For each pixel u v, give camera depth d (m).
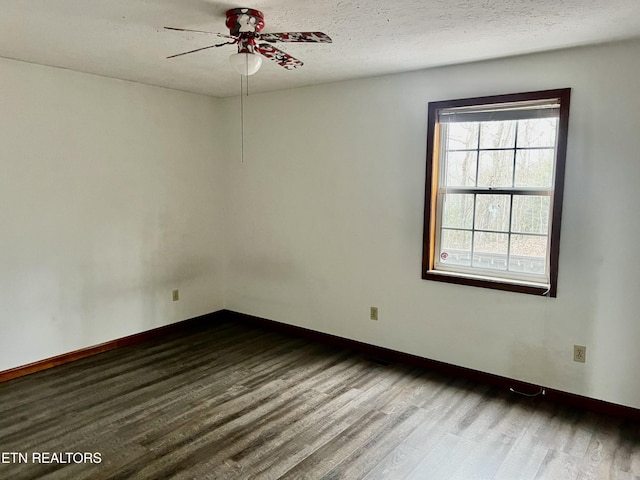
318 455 2.64
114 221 4.21
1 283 3.53
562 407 3.21
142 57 3.34
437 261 3.82
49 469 2.50
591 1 2.21
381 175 3.97
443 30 2.67
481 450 2.69
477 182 3.56
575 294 3.16
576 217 3.11
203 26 2.65
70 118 3.83
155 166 4.50
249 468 2.51
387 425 2.96
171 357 4.11
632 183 2.92
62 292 3.89
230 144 5.03
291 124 4.50
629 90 2.88
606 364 3.10
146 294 4.53
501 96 3.31
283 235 4.71
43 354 3.81
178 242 4.78
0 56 3.35
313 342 4.53
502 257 3.51
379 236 4.04
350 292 4.29
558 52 3.08
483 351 3.58
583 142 3.04
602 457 2.63
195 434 2.85
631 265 2.96
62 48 3.11
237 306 5.22
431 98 3.64
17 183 3.56
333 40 2.86
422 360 3.90
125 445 2.73
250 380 3.64
